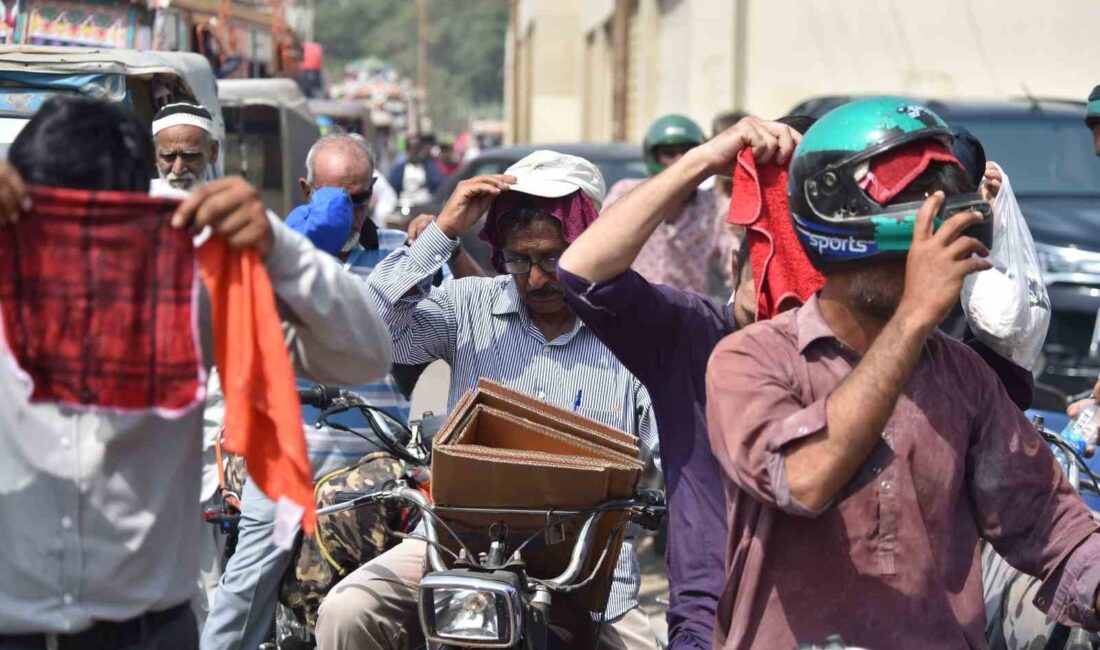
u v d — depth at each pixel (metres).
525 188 3.80
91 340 2.39
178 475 2.54
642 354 3.11
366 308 2.61
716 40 16.64
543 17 34.94
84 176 2.43
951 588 2.61
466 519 3.16
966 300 3.37
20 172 2.45
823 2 15.70
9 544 2.47
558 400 3.94
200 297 2.54
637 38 24.41
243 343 2.38
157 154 5.38
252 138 9.85
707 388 2.64
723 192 7.46
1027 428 2.72
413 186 20.73
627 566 3.75
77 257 2.38
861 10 15.56
